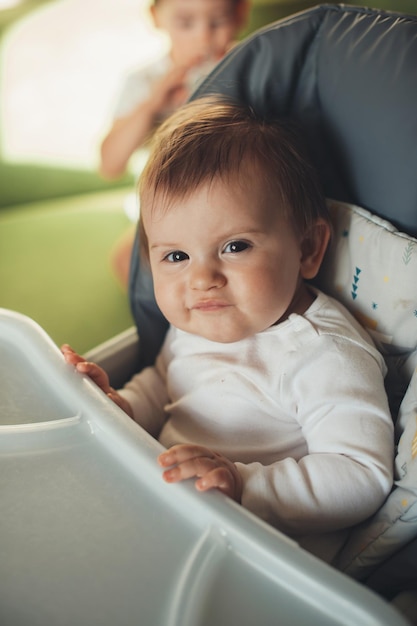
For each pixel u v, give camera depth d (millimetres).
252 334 789
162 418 920
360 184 806
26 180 2227
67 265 1946
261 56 844
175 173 756
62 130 2229
